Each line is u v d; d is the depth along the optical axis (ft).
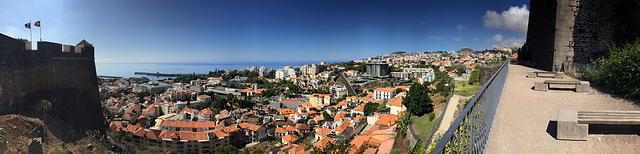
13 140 41.75
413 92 87.76
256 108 404.57
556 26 57.11
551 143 15.12
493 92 19.97
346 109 297.74
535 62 72.59
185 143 178.70
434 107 85.40
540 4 69.62
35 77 55.36
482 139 14.65
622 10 47.01
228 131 211.20
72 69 66.95
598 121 14.75
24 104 52.08
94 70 78.13
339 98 400.06
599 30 54.13
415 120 82.74
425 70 554.05
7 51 48.11
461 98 73.46
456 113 67.36
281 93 554.87
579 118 15.33
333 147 125.18
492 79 19.24
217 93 548.72
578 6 56.44
